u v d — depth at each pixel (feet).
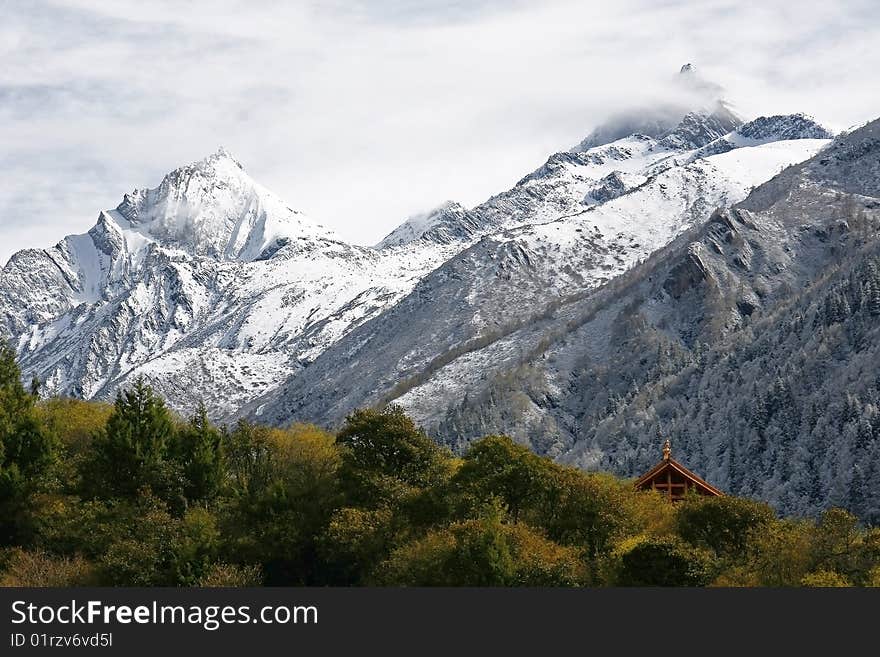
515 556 428.97
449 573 417.69
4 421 520.42
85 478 517.14
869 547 426.51
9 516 488.44
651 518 506.07
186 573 440.04
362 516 481.87
